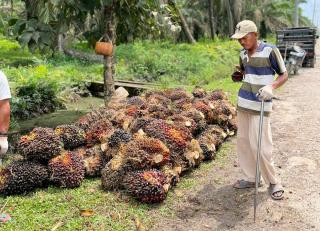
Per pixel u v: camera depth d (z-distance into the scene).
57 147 5.02
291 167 5.77
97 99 10.98
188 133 5.56
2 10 21.73
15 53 18.48
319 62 20.83
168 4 9.21
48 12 6.81
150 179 4.51
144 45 20.73
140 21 8.09
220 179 5.30
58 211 4.32
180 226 4.16
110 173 4.80
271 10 37.53
